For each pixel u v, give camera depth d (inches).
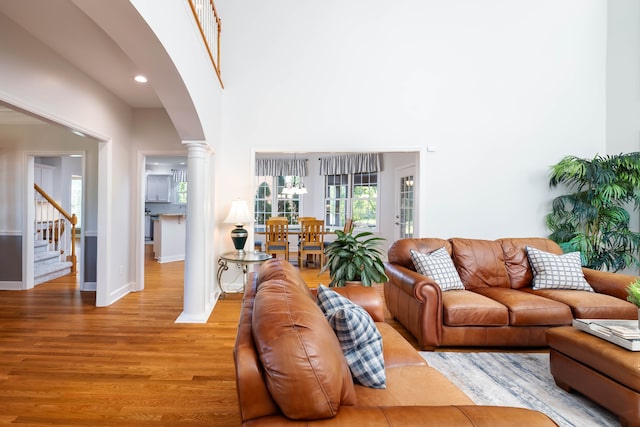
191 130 124.9
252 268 202.8
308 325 39.2
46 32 102.5
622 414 66.6
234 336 114.3
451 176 167.3
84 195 172.7
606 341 74.3
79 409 72.6
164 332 117.2
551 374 85.8
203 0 132.3
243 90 167.0
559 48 166.9
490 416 36.3
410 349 66.9
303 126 167.6
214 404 75.2
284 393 35.2
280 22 167.2
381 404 48.3
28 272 174.9
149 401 76.0
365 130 167.6
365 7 167.5
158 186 387.2
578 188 162.9
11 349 102.0
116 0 64.2
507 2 166.9
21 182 172.2
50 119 113.9
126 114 166.6
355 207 287.9
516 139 166.9
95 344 106.5
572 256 123.7
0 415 70.2
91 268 172.7
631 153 147.9
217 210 163.3
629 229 157.0
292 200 320.8
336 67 167.6
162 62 89.0
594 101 166.9
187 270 130.8
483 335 103.7
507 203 167.0
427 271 116.9
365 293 86.6
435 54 167.0
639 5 154.3
